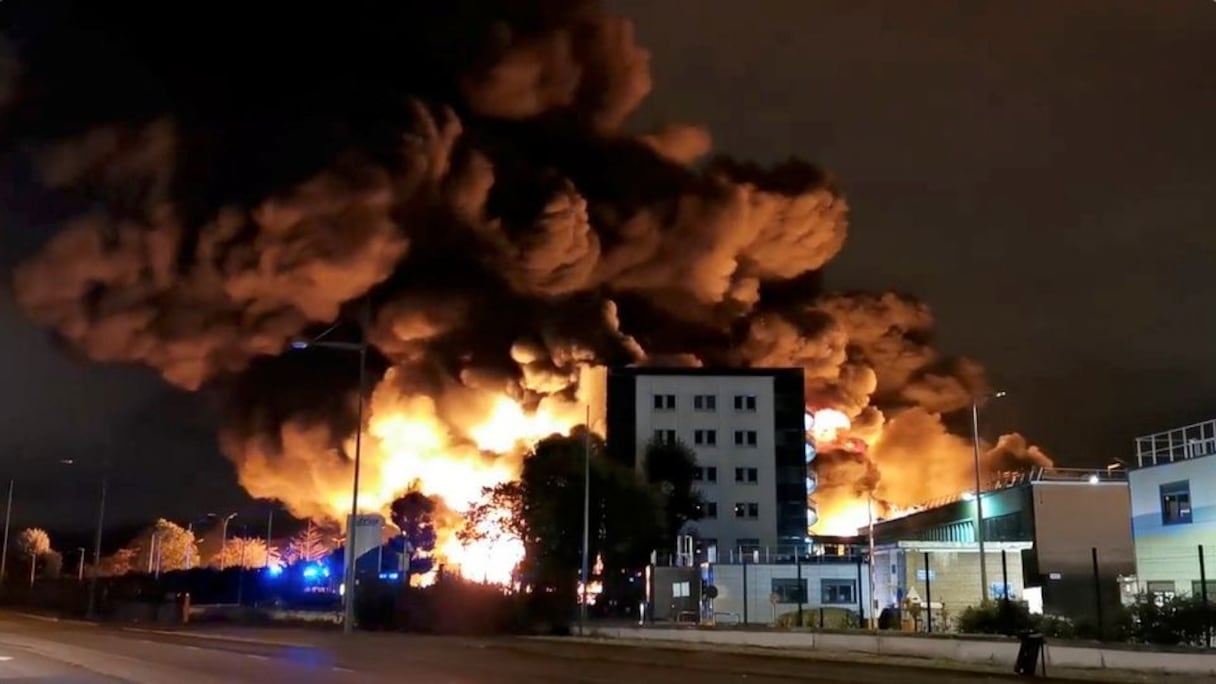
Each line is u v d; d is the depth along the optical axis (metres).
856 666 30.28
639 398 104.38
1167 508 51.97
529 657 33.12
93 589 74.88
